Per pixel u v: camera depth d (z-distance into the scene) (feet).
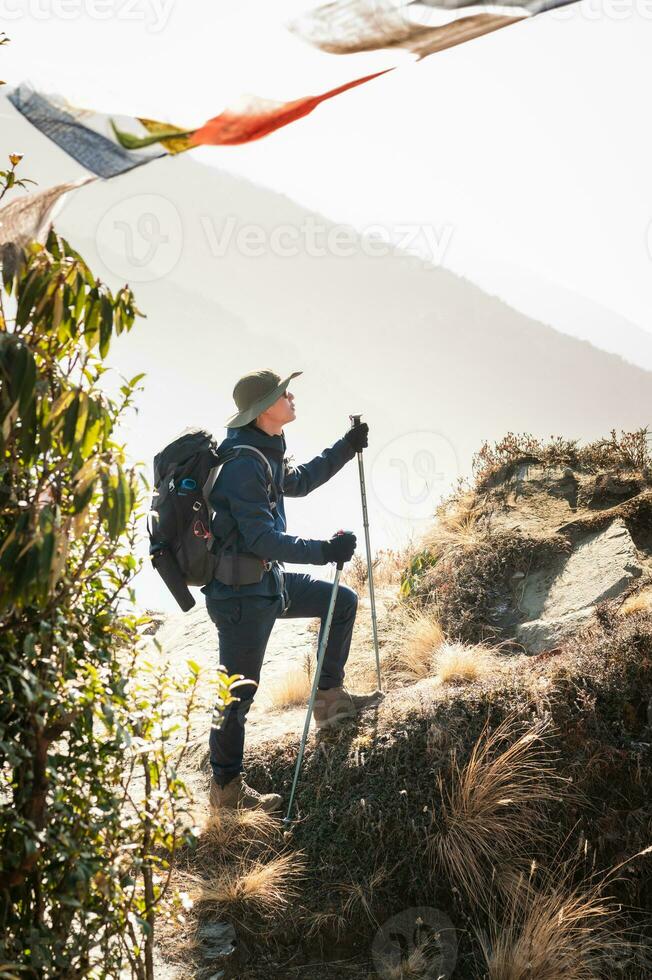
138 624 9.20
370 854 13.07
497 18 3.88
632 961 11.67
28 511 6.86
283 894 12.69
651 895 12.39
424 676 17.67
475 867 12.55
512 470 23.16
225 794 13.89
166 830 8.74
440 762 13.71
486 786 13.12
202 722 16.94
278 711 17.28
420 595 20.81
